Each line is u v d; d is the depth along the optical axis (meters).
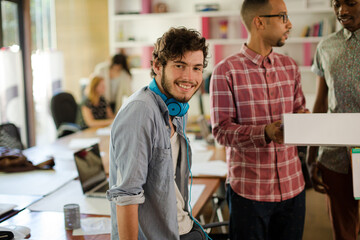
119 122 1.43
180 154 1.68
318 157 2.43
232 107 2.12
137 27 6.61
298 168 2.18
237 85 2.10
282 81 2.15
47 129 6.61
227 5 6.28
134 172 1.39
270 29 2.05
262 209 2.09
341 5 2.12
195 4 6.38
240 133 2.01
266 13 2.04
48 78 6.42
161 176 1.49
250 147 2.01
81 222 1.98
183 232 1.68
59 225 1.96
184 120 1.66
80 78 6.98
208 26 6.30
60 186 2.58
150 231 1.52
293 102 2.25
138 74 6.60
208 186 2.55
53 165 3.10
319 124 1.23
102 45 6.88
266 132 1.94
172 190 1.51
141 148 1.39
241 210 2.12
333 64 2.23
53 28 6.91
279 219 2.18
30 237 1.82
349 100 2.19
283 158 2.09
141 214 1.52
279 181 2.09
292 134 1.24
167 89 1.48
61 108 4.84
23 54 6.06
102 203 2.27
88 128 4.85
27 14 6.04
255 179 2.09
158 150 1.47
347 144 1.22
